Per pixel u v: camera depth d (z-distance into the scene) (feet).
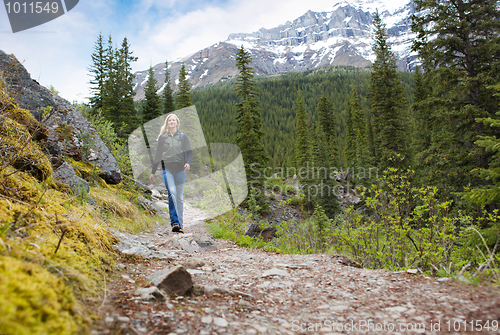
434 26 49.11
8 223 5.52
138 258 9.46
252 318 5.57
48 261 5.04
